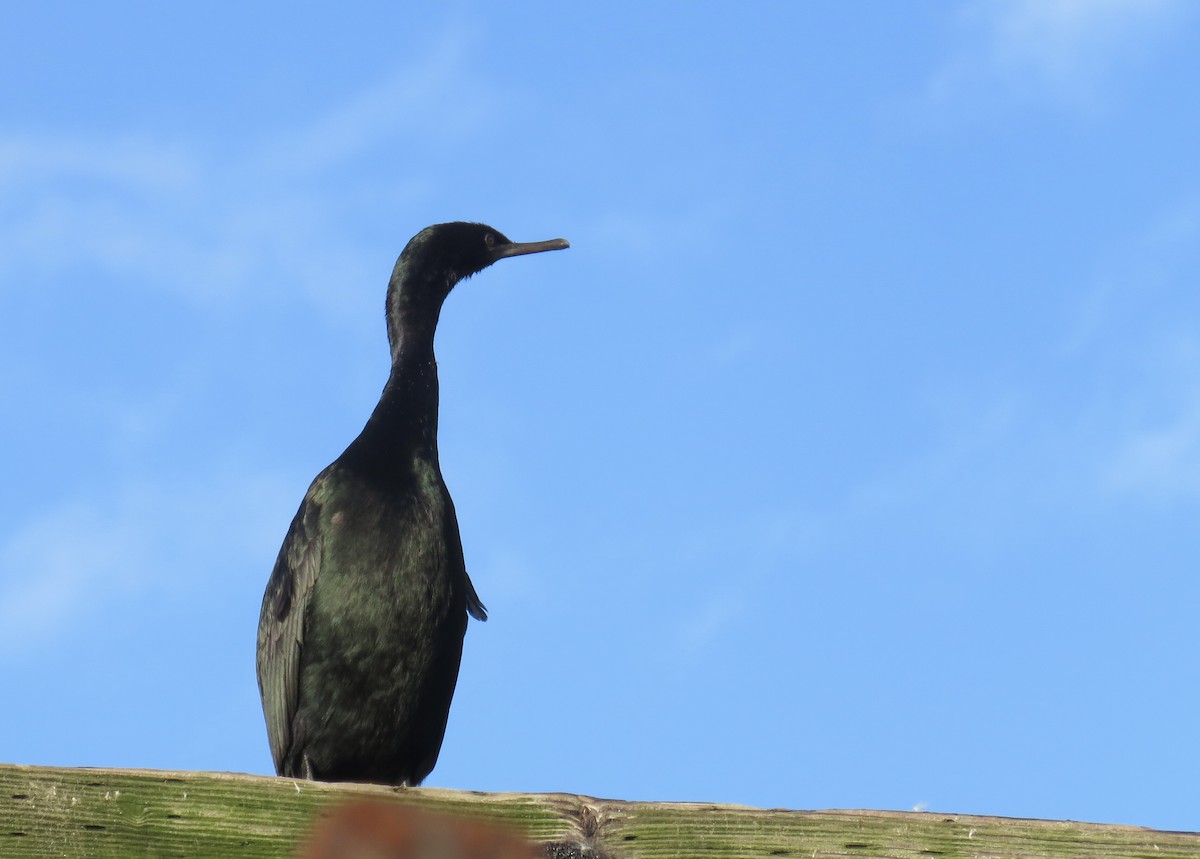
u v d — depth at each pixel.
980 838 6.92
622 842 6.95
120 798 6.88
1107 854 6.91
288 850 6.86
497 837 5.50
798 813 6.97
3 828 6.75
